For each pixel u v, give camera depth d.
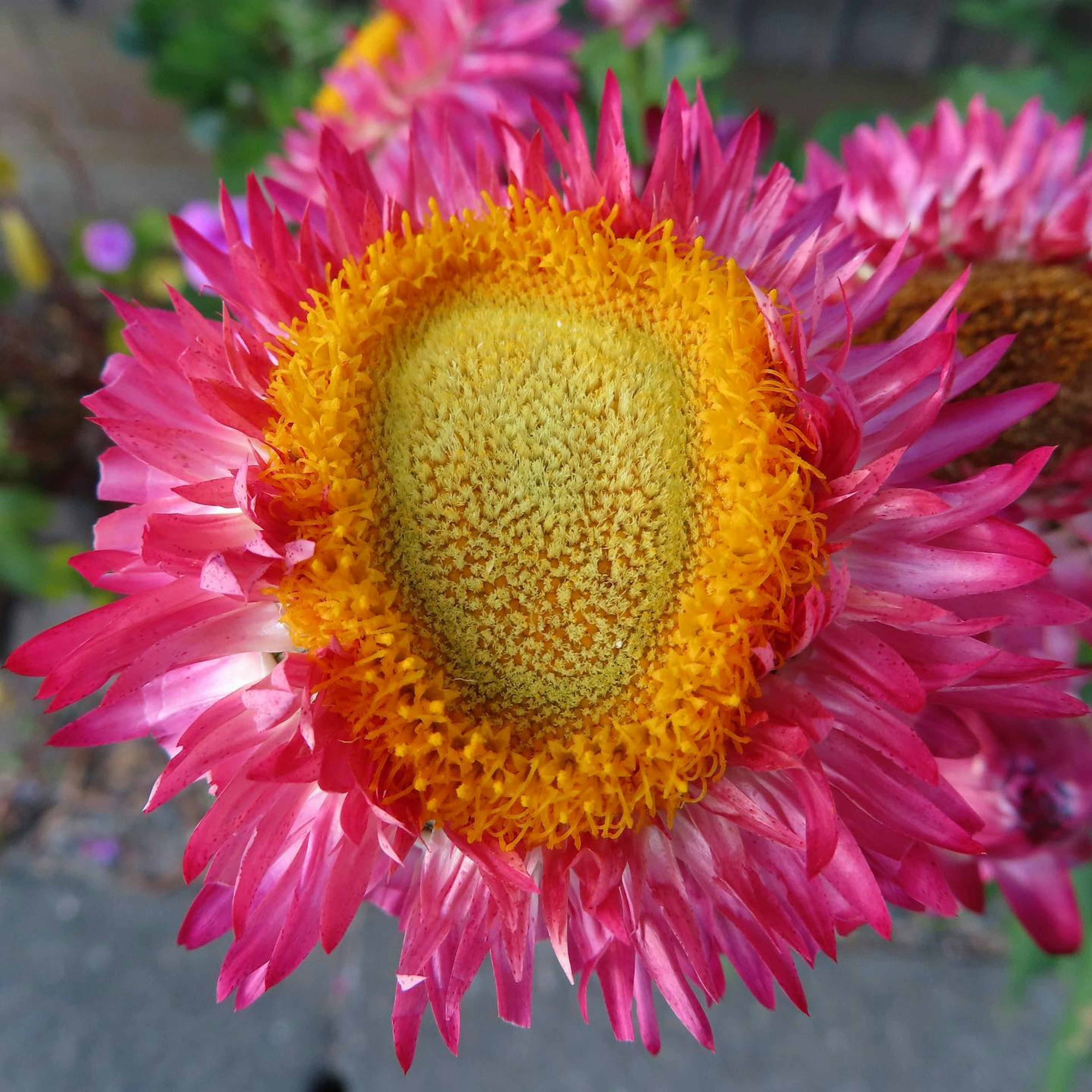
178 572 0.06
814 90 0.22
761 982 0.07
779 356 0.06
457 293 0.07
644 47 0.14
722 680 0.06
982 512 0.06
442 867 0.07
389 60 0.12
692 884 0.07
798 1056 0.15
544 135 0.09
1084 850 0.08
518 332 0.07
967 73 0.15
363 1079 0.15
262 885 0.07
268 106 0.18
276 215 0.07
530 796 0.06
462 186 0.07
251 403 0.07
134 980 0.15
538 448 0.07
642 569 0.07
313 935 0.06
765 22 0.22
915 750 0.06
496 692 0.07
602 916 0.06
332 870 0.06
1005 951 0.15
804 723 0.06
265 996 0.15
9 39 0.22
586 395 0.07
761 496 0.06
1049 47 0.16
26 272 0.18
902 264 0.08
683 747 0.06
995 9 0.16
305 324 0.07
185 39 0.18
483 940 0.06
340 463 0.07
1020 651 0.08
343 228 0.07
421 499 0.07
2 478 0.18
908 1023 0.15
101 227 0.18
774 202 0.07
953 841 0.06
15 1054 0.15
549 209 0.07
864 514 0.06
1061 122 0.14
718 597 0.06
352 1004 0.15
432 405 0.07
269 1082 0.15
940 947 0.15
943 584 0.06
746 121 0.07
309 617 0.06
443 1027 0.06
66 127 0.23
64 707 0.06
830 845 0.06
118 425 0.06
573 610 0.07
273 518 0.06
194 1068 0.15
